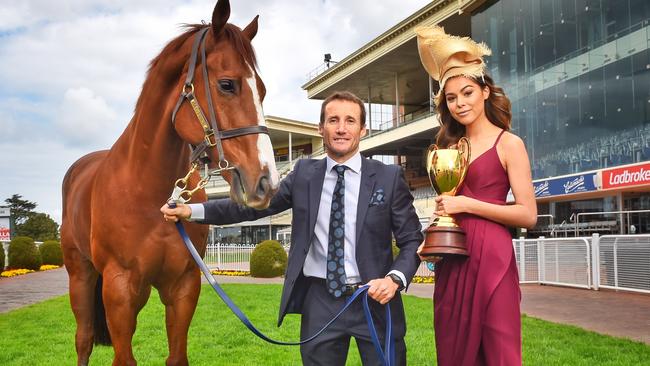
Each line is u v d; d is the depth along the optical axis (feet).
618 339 19.16
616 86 56.85
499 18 74.49
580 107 61.46
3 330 23.13
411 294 35.27
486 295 7.75
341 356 8.73
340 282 8.41
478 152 8.27
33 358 17.99
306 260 8.82
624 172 53.31
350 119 8.53
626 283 33.40
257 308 28.53
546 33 66.28
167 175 9.56
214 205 8.89
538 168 67.72
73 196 12.03
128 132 9.98
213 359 17.52
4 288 43.47
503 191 8.16
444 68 8.29
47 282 49.39
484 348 7.77
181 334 9.99
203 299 32.50
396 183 8.64
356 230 8.41
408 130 101.86
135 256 9.45
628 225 56.03
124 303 9.43
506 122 8.39
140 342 20.38
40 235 138.92
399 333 8.57
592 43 59.82
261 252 55.52
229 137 8.14
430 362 16.29
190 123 8.65
